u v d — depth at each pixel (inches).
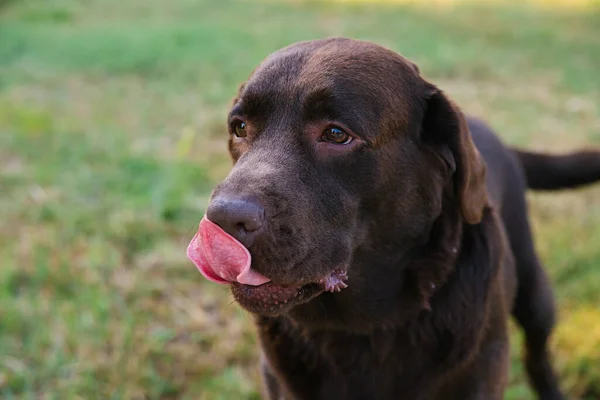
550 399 37.2
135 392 36.7
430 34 119.6
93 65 102.4
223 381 37.1
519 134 68.9
